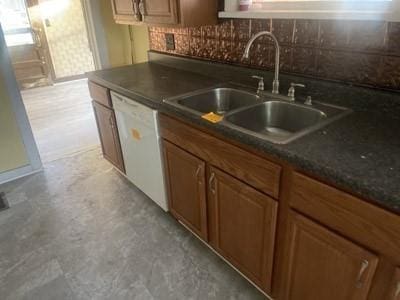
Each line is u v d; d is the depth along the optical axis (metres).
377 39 1.31
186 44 2.27
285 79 1.68
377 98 1.36
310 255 1.14
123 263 1.78
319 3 1.55
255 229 1.35
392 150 1.04
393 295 0.91
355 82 1.44
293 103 1.53
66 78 5.62
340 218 0.99
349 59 1.43
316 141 1.13
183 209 1.84
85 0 2.71
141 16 2.07
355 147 1.07
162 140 1.77
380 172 0.92
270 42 1.72
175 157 1.70
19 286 1.66
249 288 1.60
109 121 2.26
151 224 2.08
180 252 1.84
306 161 1.01
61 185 2.56
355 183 0.89
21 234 2.03
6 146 2.59
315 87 1.56
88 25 2.84
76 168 2.81
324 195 1.01
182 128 1.56
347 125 1.25
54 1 5.09
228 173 1.38
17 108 2.56
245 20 1.79
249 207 1.33
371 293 0.98
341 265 1.04
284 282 1.32
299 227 1.14
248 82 1.88
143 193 2.40
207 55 2.14
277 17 1.55
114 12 2.33
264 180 1.21
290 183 1.12
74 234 2.01
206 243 1.80
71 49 5.52
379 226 0.89
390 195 0.82
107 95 2.16
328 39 1.47
